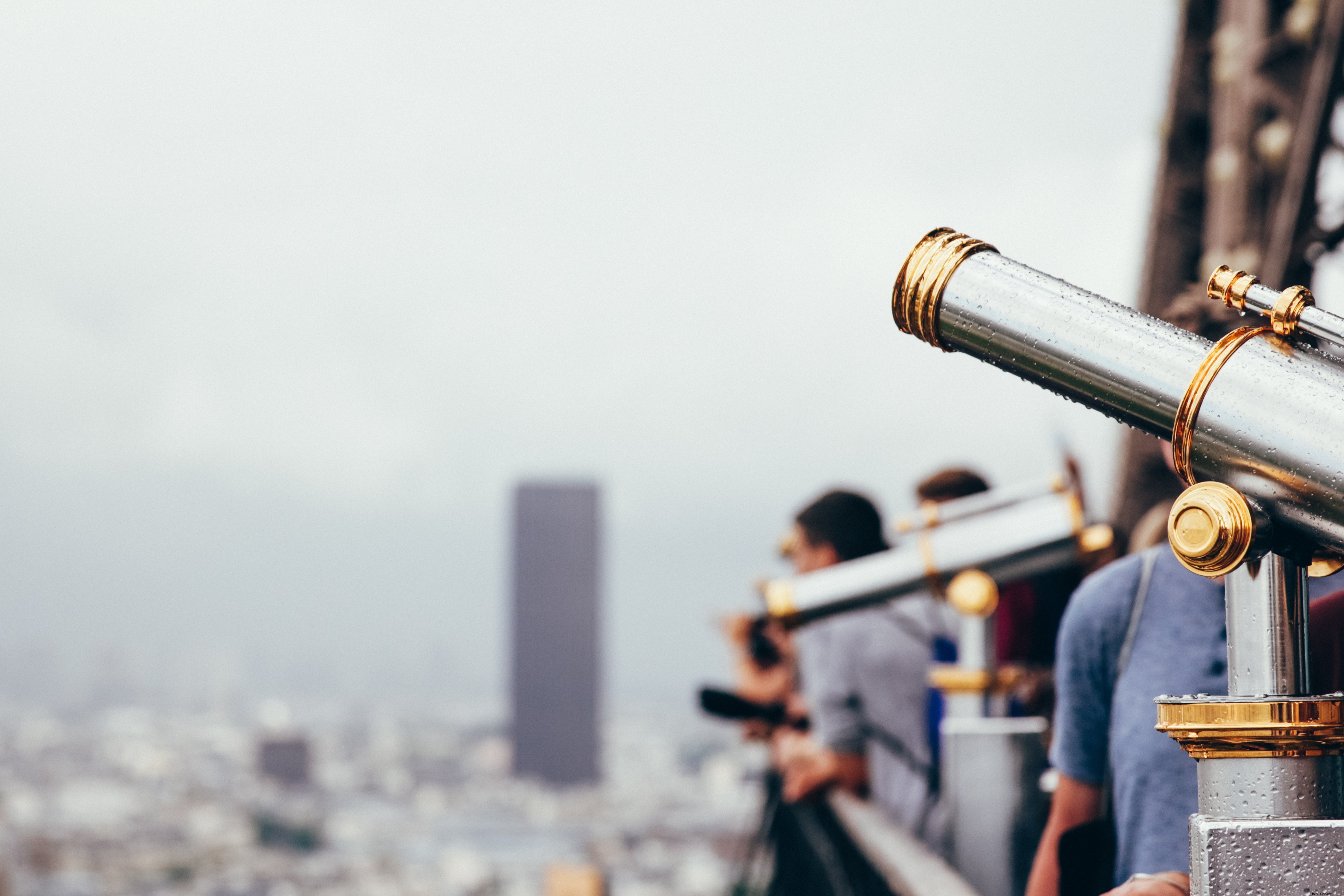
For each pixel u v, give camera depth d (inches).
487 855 6269.7
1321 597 47.5
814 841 140.3
